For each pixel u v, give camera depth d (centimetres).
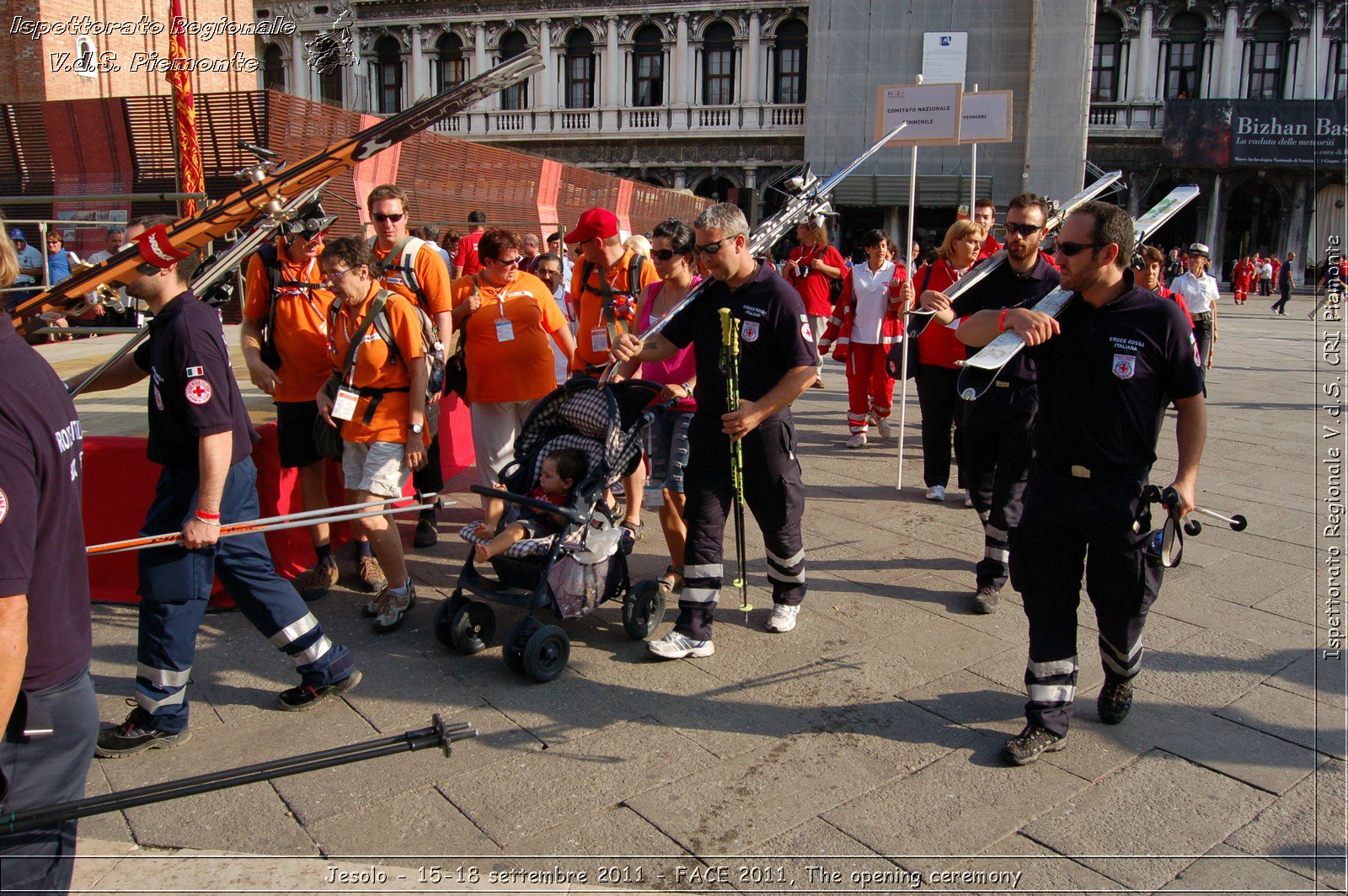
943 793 339
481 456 567
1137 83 3712
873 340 887
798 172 3522
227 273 478
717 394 434
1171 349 337
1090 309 348
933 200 3422
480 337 550
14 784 217
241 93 1220
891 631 480
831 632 478
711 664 442
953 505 706
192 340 342
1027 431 483
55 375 217
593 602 445
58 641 217
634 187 2252
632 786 343
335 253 446
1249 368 1545
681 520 520
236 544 374
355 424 463
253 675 431
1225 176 3716
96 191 1320
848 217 3716
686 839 313
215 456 344
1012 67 3334
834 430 995
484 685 421
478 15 3891
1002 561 496
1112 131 3709
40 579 212
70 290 341
